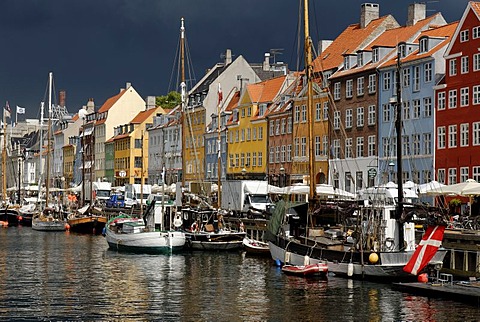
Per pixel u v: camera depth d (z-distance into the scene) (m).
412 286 41.75
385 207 48.12
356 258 46.62
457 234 46.72
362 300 39.94
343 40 96.38
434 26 82.56
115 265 57.12
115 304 40.12
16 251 69.00
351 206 49.94
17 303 40.44
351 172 85.56
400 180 48.12
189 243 66.50
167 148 135.50
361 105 84.44
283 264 53.84
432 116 74.69
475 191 52.75
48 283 47.66
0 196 198.62
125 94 162.50
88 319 36.28
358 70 85.00
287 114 97.75
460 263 46.97
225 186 82.56
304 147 93.88
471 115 69.88
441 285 41.66
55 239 84.44
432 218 45.00
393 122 79.06
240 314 37.28
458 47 71.75
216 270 53.31
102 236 89.81
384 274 45.06
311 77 57.28
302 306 38.84
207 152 121.69
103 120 163.50
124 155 150.38
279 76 116.69
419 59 76.19
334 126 88.75
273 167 101.31
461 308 37.44
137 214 96.81
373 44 87.88
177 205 69.25
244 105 109.69
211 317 36.66
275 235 55.00
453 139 72.06
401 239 47.12
